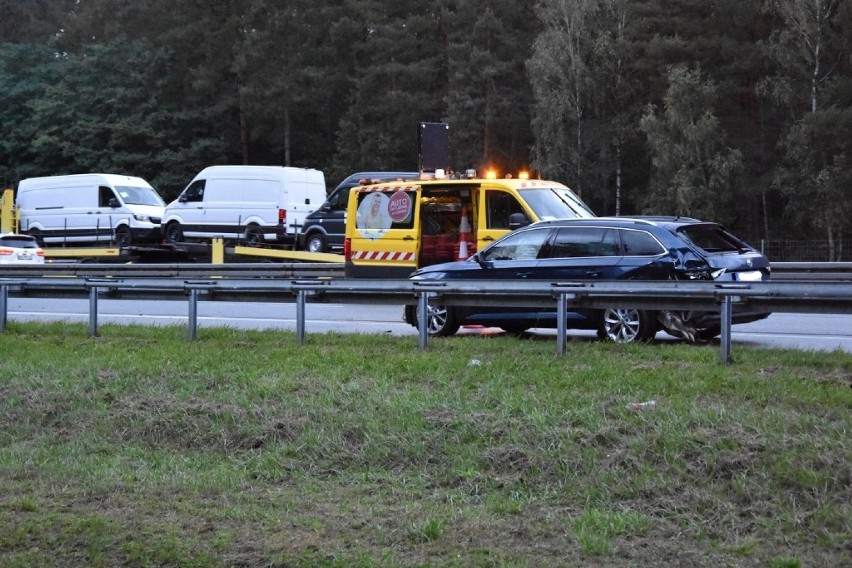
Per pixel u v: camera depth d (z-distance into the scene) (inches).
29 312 2150.6
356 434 884.0
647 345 1143.6
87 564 668.7
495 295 1162.0
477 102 5585.6
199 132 6348.4
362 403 949.2
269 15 6186.0
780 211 5260.8
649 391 903.7
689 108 4815.5
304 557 645.3
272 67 6127.0
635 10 5324.8
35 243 3095.5
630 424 809.5
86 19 7726.4
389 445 852.6
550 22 5457.7
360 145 5969.5
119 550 681.6
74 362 1211.2
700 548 629.6
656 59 5211.6
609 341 1245.7
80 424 1007.6
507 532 672.4
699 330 1277.1
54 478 853.2
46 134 6274.6
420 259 1845.5
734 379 918.4
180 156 6082.7
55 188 3624.5
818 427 768.9
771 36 4874.5
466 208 1768.0
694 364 1008.9
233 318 1911.9
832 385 891.4
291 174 3248.0
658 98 5315.0
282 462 858.1
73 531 714.2
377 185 1903.3
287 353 1199.6
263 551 660.1
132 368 1151.6
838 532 628.1
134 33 7199.8
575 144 5413.4
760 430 768.3
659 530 659.4
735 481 699.4
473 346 1184.8
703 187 4697.3
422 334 1193.4
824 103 4675.2
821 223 4532.5
